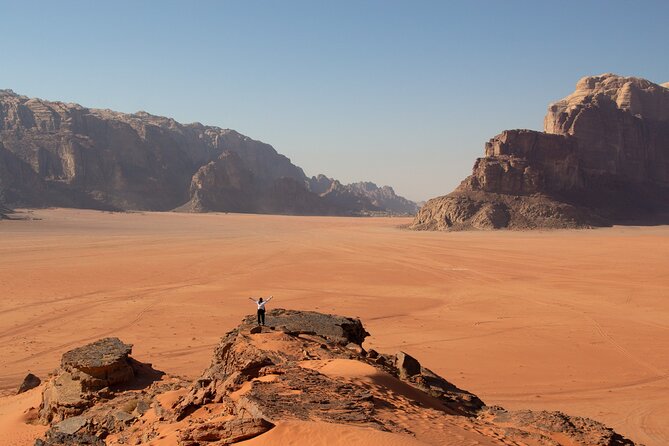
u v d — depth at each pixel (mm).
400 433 15289
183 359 42094
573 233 172500
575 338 50125
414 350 45562
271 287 76562
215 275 86875
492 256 115375
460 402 24516
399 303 66625
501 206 194250
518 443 17938
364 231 194875
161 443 17219
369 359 25719
